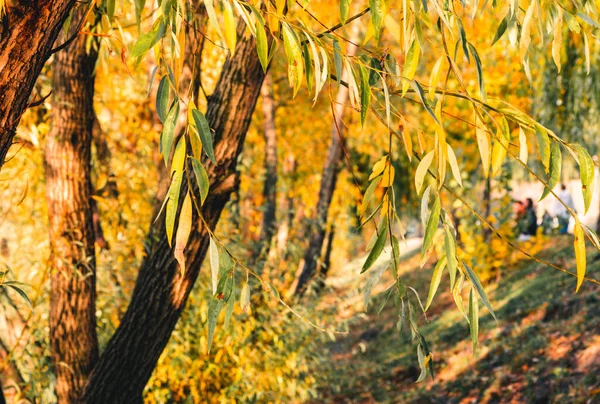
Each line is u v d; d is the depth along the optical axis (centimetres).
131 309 316
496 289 1125
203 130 125
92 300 390
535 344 826
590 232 147
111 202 546
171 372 551
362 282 761
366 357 1140
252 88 292
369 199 158
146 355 320
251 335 628
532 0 165
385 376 1001
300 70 141
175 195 127
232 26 132
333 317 676
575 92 855
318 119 1245
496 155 159
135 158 641
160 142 124
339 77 145
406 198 1232
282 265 700
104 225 589
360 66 147
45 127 430
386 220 157
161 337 318
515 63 819
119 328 319
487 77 832
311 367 696
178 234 128
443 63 151
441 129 142
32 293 464
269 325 631
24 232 509
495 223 1088
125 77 600
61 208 383
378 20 147
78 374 380
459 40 152
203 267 557
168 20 130
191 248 303
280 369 629
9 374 379
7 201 499
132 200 599
